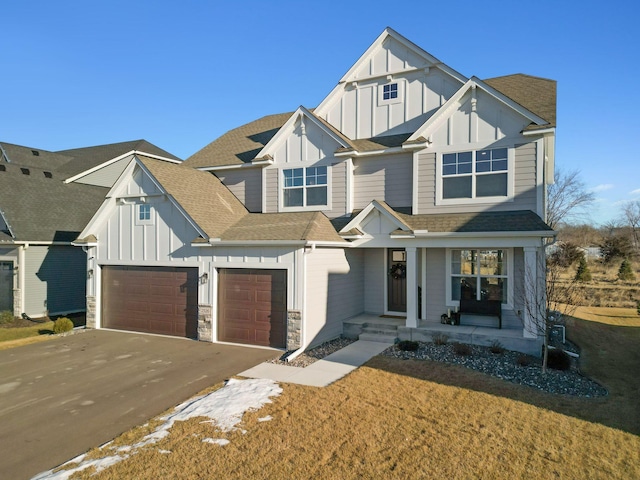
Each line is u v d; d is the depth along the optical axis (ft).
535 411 25.02
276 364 34.76
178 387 29.40
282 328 40.24
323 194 50.42
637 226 163.43
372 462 18.95
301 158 51.65
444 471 18.29
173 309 46.06
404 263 49.01
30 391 28.76
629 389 29.89
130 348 40.55
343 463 18.85
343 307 46.11
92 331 48.88
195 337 44.60
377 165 48.98
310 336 39.81
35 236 61.46
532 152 40.91
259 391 27.78
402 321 45.11
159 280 46.98
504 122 41.98
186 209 44.45
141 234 47.75
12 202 64.95
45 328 54.65
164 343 42.57
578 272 101.14
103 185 90.53
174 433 21.81
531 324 37.32
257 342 41.37
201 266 43.86
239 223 48.14
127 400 27.02
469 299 43.39
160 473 18.07
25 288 60.64
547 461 19.25
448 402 26.13
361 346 40.52
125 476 17.88
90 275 50.90
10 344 42.32
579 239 155.63
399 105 50.62
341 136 49.37
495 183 42.45
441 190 44.34
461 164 43.65
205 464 18.76
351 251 48.21
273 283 40.75
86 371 33.22
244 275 42.19
